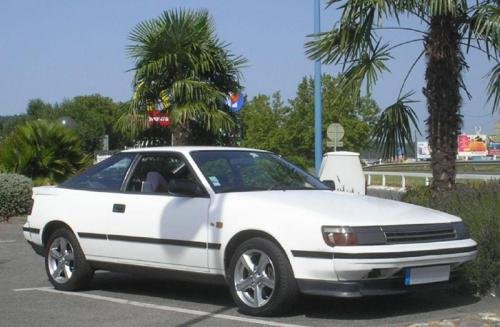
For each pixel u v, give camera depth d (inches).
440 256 266.2
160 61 660.1
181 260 295.3
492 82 447.5
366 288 255.0
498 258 314.8
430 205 372.5
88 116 2268.7
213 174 304.3
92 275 338.6
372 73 446.6
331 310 288.2
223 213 283.4
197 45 669.9
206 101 668.7
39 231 350.3
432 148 450.0
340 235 253.1
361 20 438.0
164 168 319.6
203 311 291.4
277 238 265.6
